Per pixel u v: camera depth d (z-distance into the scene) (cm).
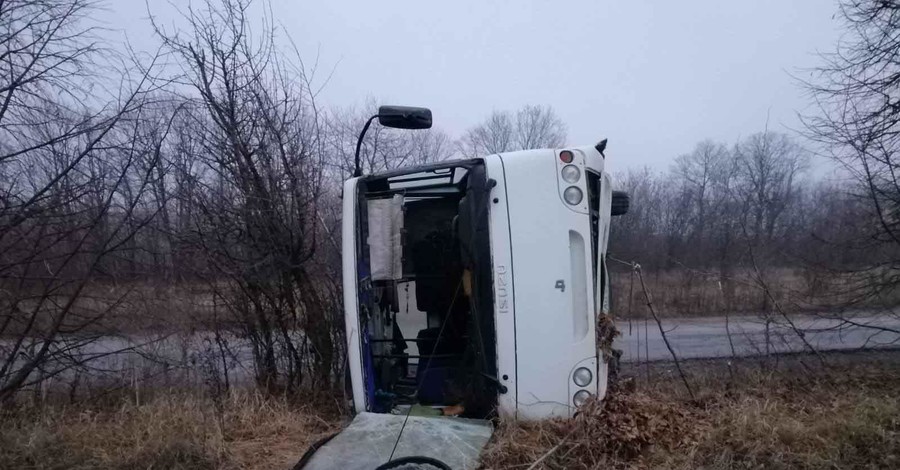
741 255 1021
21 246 602
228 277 686
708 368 822
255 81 702
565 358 491
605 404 501
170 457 488
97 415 596
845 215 866
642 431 493
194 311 684
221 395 647
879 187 804
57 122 636
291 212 692
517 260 496
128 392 650
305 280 705
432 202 651
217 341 688
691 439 498
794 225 1070
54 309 619
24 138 617
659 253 1727
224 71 689
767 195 1379
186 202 685
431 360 616
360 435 458
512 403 490
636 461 468
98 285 648
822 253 862
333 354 707
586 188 509
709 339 1188
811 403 609
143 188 672
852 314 847
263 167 693
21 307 607
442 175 617
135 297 666
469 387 539
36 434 520
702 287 1504
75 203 627
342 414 638
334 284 724
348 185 570
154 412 580
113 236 645
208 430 542
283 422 601
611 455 469
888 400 586
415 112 593
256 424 601
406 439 449
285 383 700
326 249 726
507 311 494
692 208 1989
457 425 479
